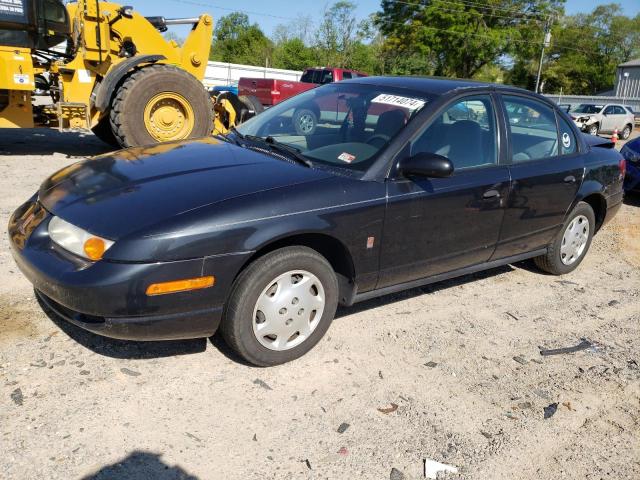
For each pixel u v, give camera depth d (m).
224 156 3.68
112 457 2.50
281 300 3.19
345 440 2.77
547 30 46.53
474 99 4.16
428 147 3.79
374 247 3.53
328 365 3.40
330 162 3.64
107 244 2.80
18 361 3.10
